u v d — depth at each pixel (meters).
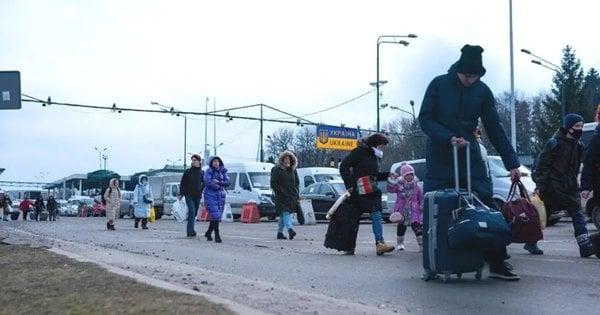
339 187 26.95
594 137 9.89
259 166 30.70
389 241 14.64
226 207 30.39
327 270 9.39
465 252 7.57
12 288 7.18
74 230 21.00
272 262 10.42
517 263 9.54
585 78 77.62
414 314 6.25
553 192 10.16
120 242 14.77
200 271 8.95
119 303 6.10
